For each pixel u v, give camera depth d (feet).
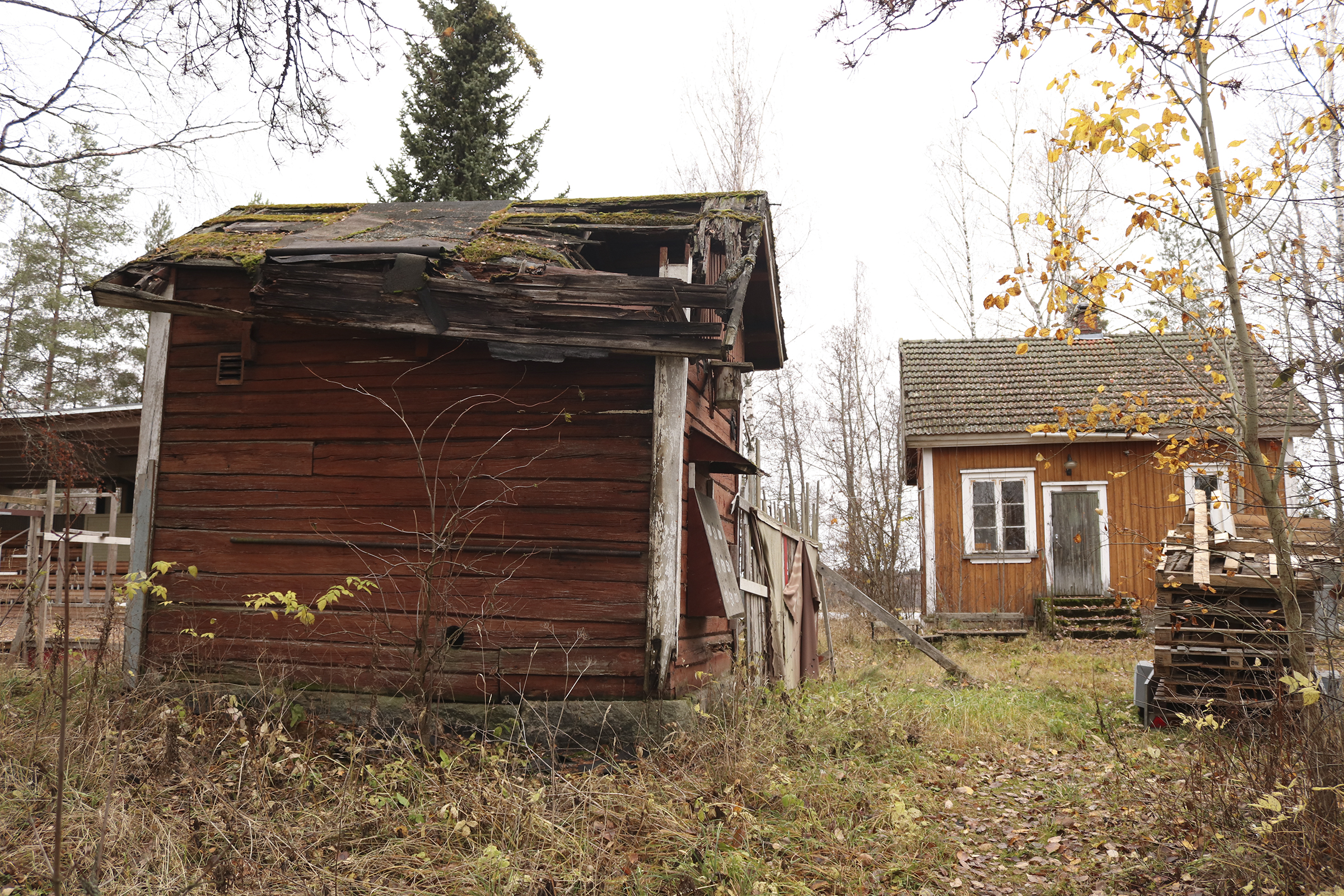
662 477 22.76
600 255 28.45
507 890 14.44
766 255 32.35
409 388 24.49
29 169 22.94
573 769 21.20
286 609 20.84
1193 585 26.89
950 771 22.67
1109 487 57.72
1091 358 63.21
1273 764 15.29
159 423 25.89
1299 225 19.97
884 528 75.00
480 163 70.64
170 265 24.97
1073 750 25.25
